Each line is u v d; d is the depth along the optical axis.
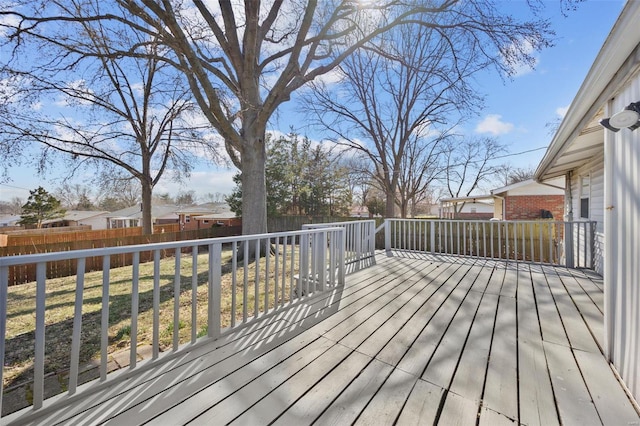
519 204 12.64
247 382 1.70
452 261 5.53
